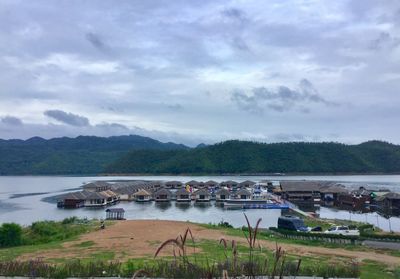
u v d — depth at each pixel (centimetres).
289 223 4931
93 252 3127
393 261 3031
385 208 8769
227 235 3916
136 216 7794
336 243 3956
